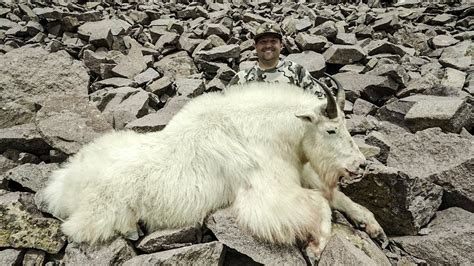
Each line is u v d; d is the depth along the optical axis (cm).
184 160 148
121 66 294
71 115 200
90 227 141
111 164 152
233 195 150
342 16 465
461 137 186
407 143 198
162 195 144
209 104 162
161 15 441
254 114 155
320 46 332
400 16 492
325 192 160
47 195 158
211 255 132
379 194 160
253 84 172
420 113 224
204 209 147
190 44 342
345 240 139
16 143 193
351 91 274
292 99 160
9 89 227
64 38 347
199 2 522
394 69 278
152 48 345
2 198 154
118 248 137
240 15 438
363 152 197
